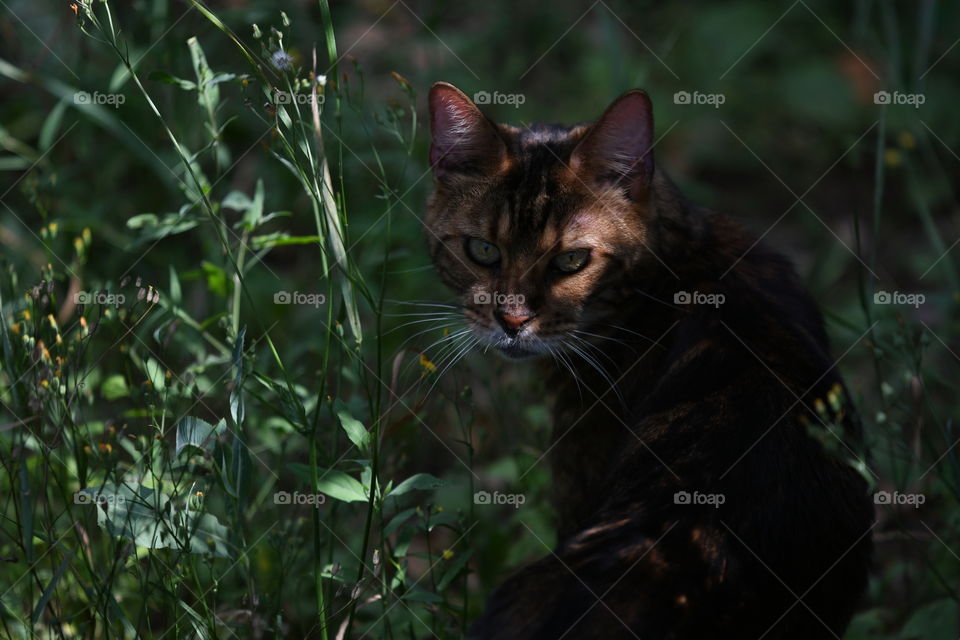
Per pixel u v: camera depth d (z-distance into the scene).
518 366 4.21
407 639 3.18
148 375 2.77
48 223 3.63
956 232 5.54
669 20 6.52
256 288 4.61
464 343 3.35
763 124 6.27
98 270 4.53
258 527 3.33
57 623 2.56
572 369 3.15
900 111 5.77
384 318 4.39
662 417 2.75
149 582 2.57
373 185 4.79
